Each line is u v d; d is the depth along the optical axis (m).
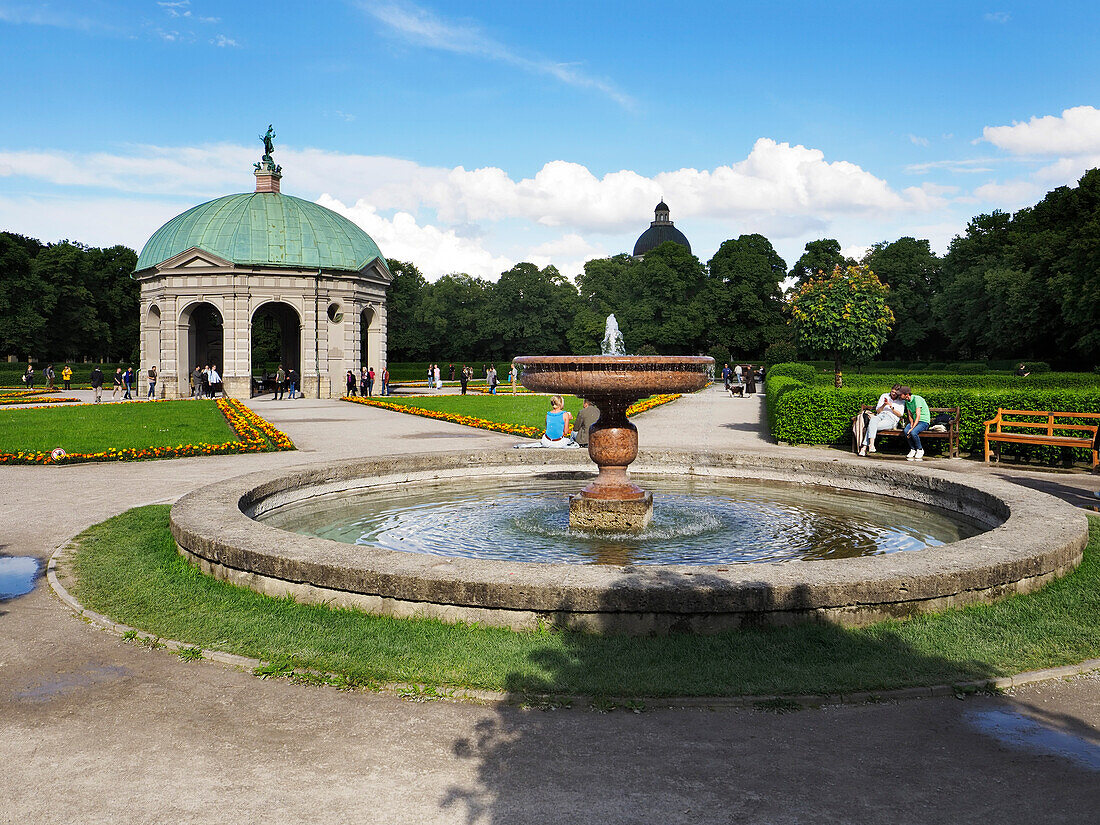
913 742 5.18
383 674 6.08
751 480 15.75
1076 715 5.55
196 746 5.19
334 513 12.65
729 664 6.13
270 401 48.53
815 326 38.06
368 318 59.66
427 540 10.78
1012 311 61.22
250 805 4.50
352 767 4.91
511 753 5.05
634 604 6.65
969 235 77.06
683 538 10.84
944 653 6.38
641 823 4.30
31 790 4.67
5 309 73.12
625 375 10.72
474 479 15.91
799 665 6.13
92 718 5.61
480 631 6.80
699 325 89.12
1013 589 7.71
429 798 4.56
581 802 4.50
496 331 98.12
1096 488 14.62
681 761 4.95
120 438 25.19
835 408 21.88
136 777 4.81
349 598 7.39
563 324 99.81
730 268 88.81
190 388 54.69
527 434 26.08
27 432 26.92
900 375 50.44
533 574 7.06
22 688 6.12
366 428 29.02
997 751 5.07
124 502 13.92
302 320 54.09
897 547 10.37
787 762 4.93
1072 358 62.31
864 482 14.30
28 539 11.07
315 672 6.22
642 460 16.52
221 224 54.69
